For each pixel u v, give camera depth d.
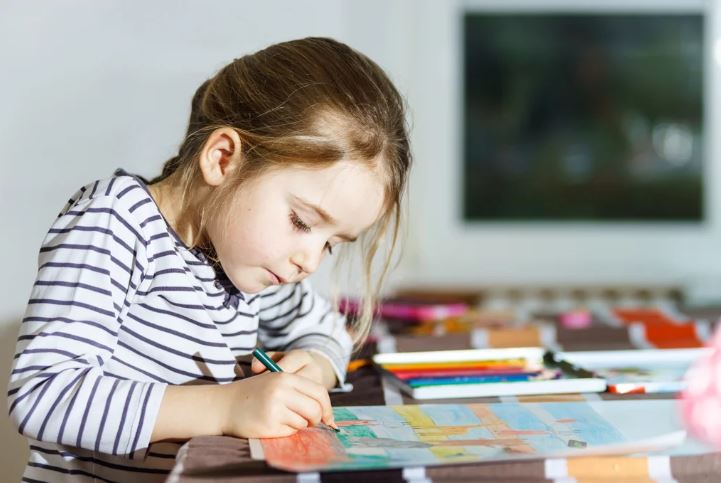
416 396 0.94
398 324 1.43
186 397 0.78
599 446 0.71
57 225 0.86
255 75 0.91
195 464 0.67
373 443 0.74
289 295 1.09
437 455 0.69
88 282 0.82
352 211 0.86
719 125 2.26
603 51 2.29
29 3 1.34
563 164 2.30
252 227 0.85
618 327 1.30
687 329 1.30
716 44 2.22
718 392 0.92
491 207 2.30
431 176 2.27
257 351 0.91
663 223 2.28
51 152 1.36
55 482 0.87
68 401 0.76
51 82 1.36
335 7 1.75
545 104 2.31
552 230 2.28
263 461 0.68
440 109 2.26
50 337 0.79
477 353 1.12
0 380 1.30
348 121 0.86
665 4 2.26
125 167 1.41
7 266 1.33
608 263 2.27
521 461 0.68
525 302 1.92
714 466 0.70
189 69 1.44
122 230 0.86
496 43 2.29
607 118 2.30
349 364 1.11
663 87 2.28
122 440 0.76
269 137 0.85
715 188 2.27
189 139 0.94
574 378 0.98
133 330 0.90
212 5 1.46
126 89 1.40
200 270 0.92
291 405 0.77
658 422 0.81
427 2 2.24
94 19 1.38
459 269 2.28
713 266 2.26
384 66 2.01
